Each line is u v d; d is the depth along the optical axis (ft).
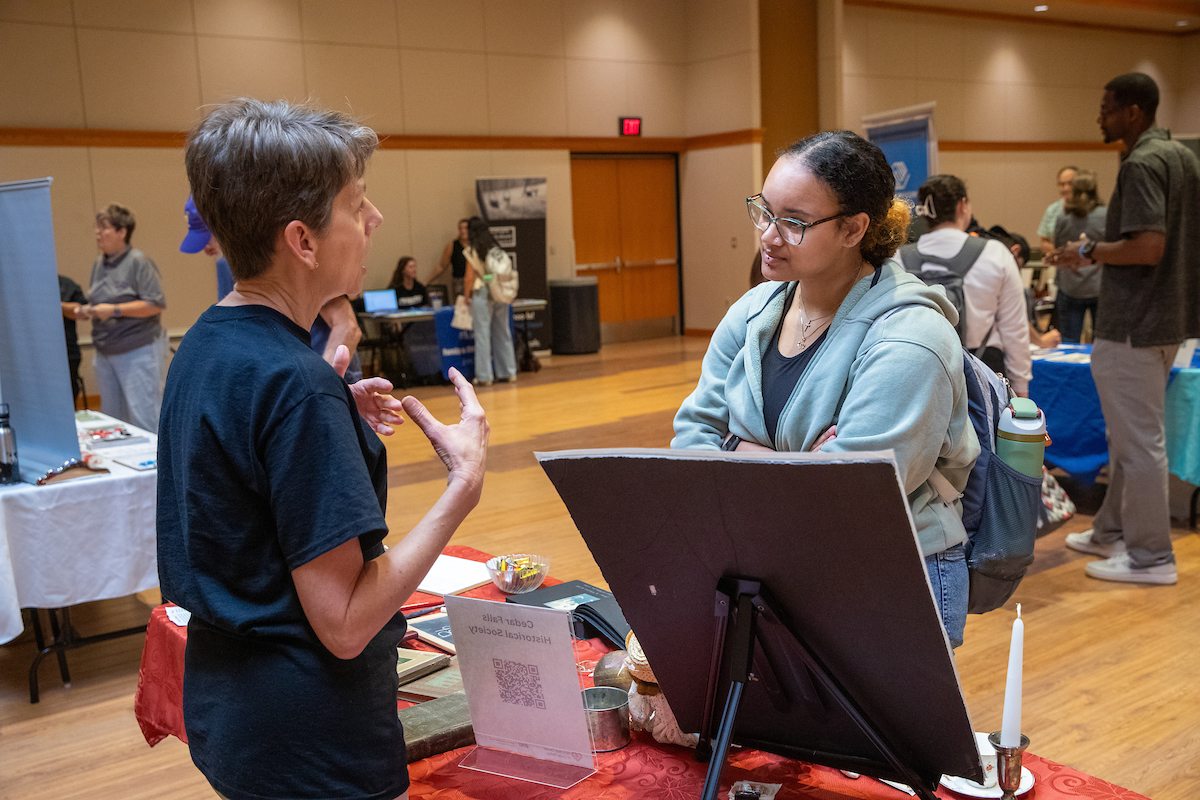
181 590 3.15
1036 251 30.94
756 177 38.68
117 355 17.37
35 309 9.96
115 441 12.14
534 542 14.23
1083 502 15.67
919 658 2.93
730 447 4.86
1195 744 8.05
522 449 20.51
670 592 3.32
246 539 3.03
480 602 3.88
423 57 34.19
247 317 3.13
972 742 3.10
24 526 9.49
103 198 28.19
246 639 3.10
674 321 42.83
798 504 2.73
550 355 37.42
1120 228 11.00
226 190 3.05
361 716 3.17
